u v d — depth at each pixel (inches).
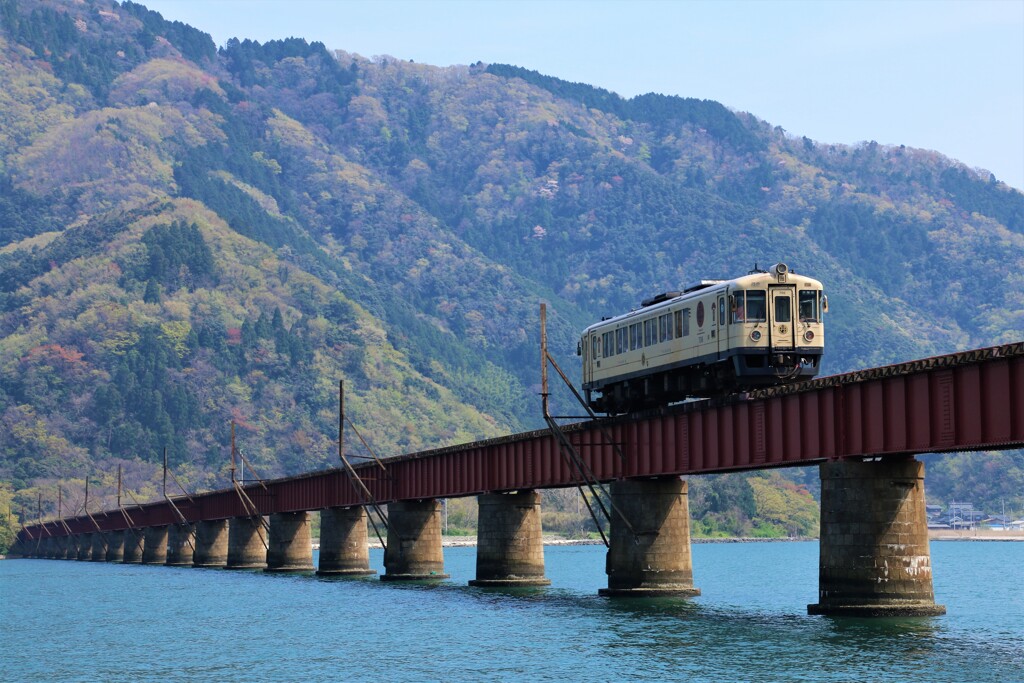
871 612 3282.5
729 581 7411.4
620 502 4247.0
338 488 6683.1
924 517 3324.3
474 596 4948.3
